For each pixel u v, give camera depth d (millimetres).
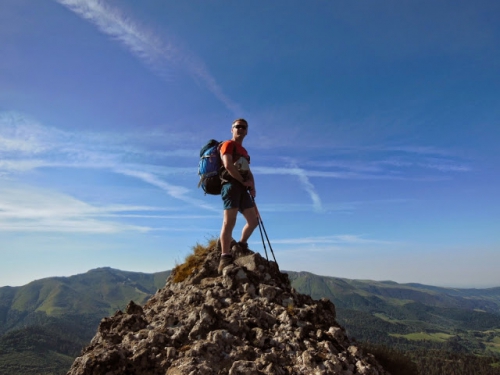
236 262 4176
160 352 2770
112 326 3283
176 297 3873
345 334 3379
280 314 3352
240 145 4148
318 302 3885
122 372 2596
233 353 2750
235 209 4062
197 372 2473
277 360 2756
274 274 4090
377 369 3070
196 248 4719
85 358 2646
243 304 3396
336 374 2691
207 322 3035
